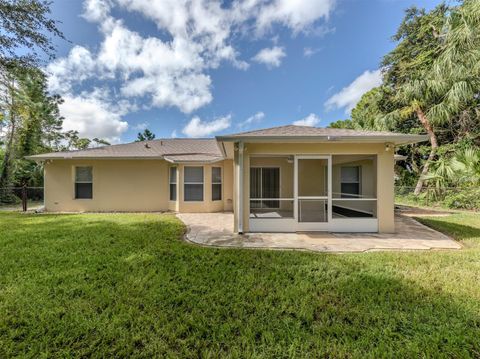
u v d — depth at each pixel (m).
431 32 14.06
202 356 2.20
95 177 11.39
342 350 2.25
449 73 11.48
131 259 4.52
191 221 8.78
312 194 8.78
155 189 11.65
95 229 7.01
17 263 4.27
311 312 2.80
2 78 8.73
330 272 3.97
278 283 3.56
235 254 4.87
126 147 13.15
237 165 6.93
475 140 12.41
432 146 13.59
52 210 11.20
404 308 2.89
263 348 2.28
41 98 18.48
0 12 6.86
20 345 2.29
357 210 7.88
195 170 11.27
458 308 2.87
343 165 8.40
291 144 6.95
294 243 5.86
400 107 14.86
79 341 2.37
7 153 15.83
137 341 2.37
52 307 2.91
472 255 4.79
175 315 2.78
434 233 6.87
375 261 4.48
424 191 13.42
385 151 6.86
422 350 2.24
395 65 15.30
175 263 4.33
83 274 3.83
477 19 9.37
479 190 11.21
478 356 2.20
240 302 3.03
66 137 23.38
